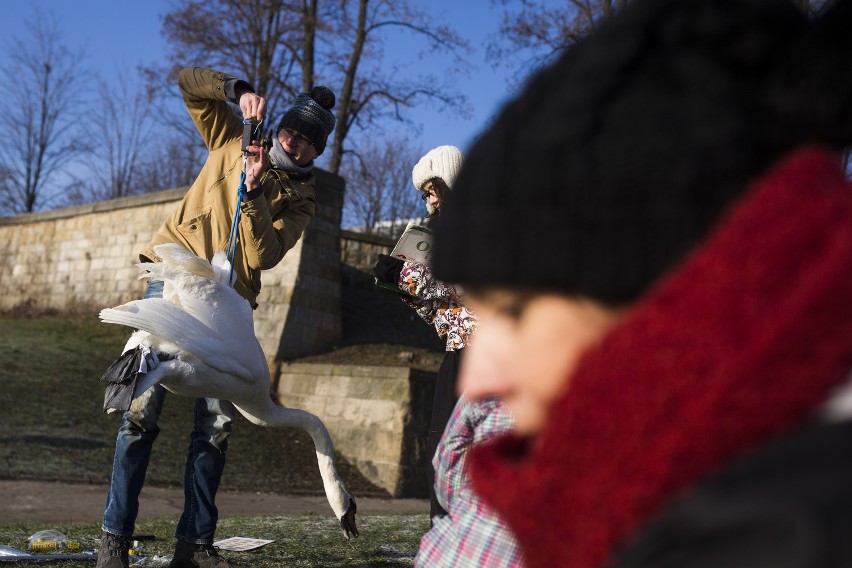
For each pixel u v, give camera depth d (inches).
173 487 421.7
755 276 25.9
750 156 28.7
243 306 165.9
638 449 26.8
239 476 478.6
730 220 27.4
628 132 29.0
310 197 194.5
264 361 167.8
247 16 928.3
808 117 29.6
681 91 29.4
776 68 30.0
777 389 25.3
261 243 179.3
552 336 31.5
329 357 640.4
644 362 27.0
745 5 30.0
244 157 177.0
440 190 150.6
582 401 28.3
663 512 26.2
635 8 31.1
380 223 1466.5
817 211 26.0
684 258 28.6
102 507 346.3
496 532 78.5
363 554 214.5
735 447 25.9
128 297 744.3
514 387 34.1
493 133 32.7
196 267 162.1
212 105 191.5
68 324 730.8
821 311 25.1
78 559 194.9
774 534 22.9
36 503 339.0
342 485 177.5
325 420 577.3
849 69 30.0
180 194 725.9
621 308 30.2
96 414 513.3
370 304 762.2
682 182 28.3
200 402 186.9
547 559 30.1
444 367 146.3
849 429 24.5
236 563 198.1
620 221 28.9
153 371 151.8
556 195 29.7
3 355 579.2
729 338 25.9
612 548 27.7
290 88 953.5
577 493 28.4
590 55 30.8
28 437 449.4
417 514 360.2
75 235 803.4
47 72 1285.7
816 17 31.3
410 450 540.1
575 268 29.6
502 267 30.8
